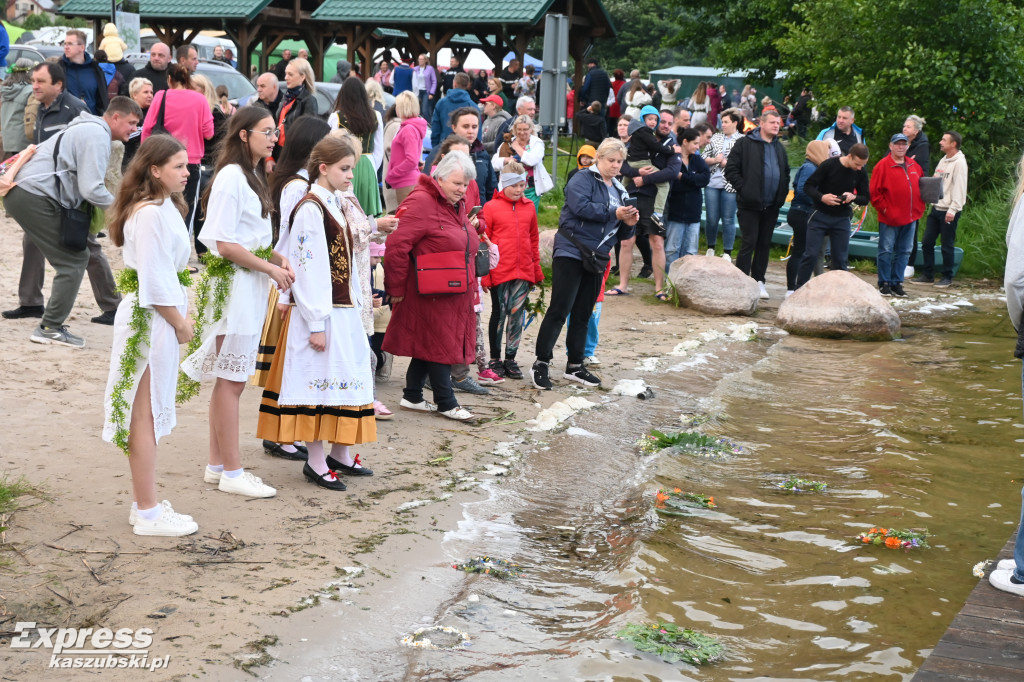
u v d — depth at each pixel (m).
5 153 10.34
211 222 4.68
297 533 4.63
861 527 5.19
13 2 57.44
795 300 10.80
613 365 8.67
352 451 5.96
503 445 6.32
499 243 7.69
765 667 3.75
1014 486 5.88
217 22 24.92
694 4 29.11
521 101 11.13
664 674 3.66
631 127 13.57
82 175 7.12
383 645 3.75
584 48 24.06
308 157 5.46
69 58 10.70
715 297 11.24
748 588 4.44
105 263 8.22
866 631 4.07
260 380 5.31
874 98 17.36
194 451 5.63
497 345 7.95
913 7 17.02
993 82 16.91
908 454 6.43
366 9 23.30
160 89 11.97
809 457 6.43
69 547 4.21
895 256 13.11
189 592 3.94
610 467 6.12
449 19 22.06
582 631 4.00
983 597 4.34
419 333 6.59
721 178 13.24
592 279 7.69
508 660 3.71
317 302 5.06
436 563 4.50
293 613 3.86
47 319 7.44
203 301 4.78
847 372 8.88
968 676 3.64
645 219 11.59
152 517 4.40
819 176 11.64
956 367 9.06
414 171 8.94
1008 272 4.43
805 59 20.33
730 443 6.66
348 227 5.26
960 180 13.52
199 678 3.35
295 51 27.44
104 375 6.82
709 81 33.09
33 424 5.71
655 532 4.99
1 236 11.80
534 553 4.77
